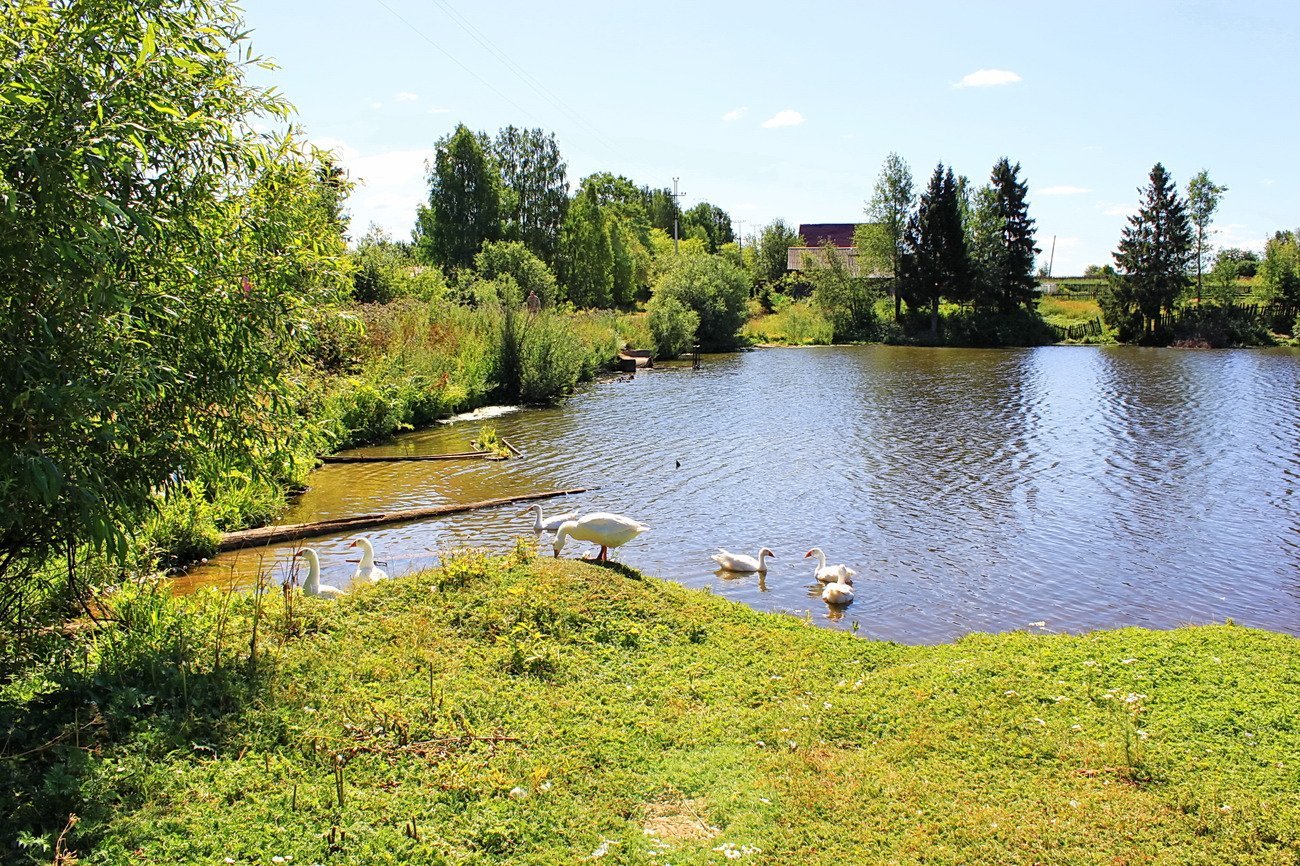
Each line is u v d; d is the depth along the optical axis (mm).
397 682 8328
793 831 6480
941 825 6547
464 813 6379
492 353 37688
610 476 22812
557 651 9422
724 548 16625
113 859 5391
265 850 5695
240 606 10109
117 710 6918
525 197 75750
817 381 47156
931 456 25844
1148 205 75438
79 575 9266
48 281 6449
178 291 7879
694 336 65438
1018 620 13000
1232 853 6172
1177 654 9789
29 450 6359
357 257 43656
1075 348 72500
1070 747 7691
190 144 7828
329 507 19328
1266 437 29250
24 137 6508
